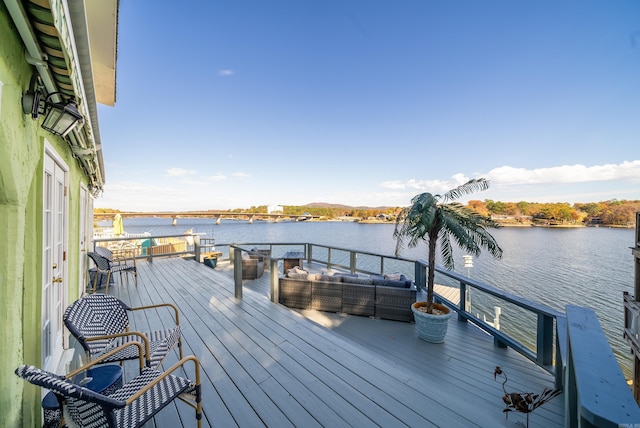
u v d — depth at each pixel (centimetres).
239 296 458
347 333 404
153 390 151
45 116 164
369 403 202
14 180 127
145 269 688
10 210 132
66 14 114
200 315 383
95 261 475
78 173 373
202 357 269
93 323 203
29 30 112
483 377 289
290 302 499
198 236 794
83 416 120
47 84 158
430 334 371
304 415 190
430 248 379
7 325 129
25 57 129
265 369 248
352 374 241
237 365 254
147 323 355
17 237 134
